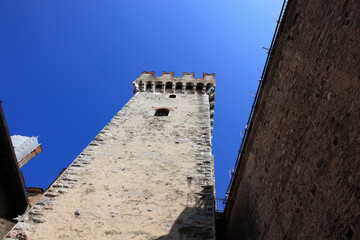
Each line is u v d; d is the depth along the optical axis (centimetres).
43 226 827
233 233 1116
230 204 1263
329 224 425
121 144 1295
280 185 674
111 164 1139
